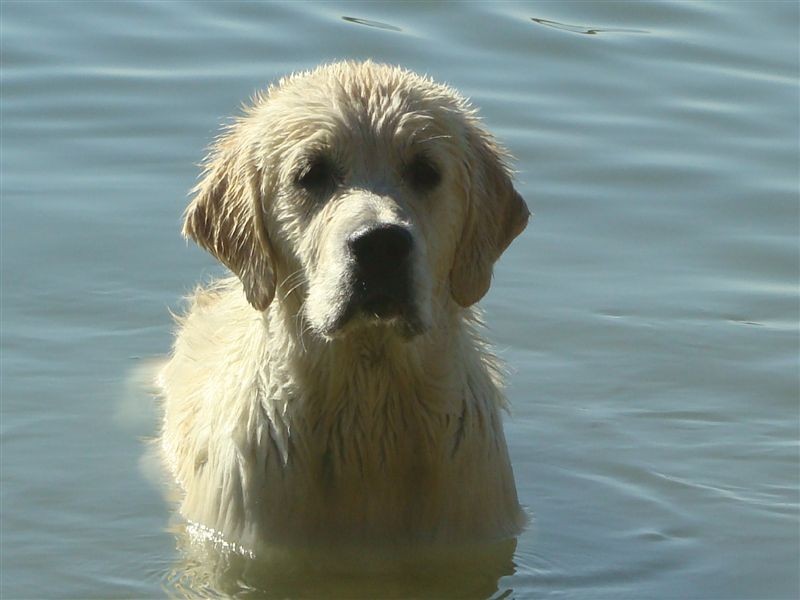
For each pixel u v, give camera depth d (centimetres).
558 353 1502
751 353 1500
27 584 1131
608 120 1877
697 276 1620
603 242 1677
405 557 1175
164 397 1418
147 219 1681
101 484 1278
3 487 1270
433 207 1127
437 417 1162
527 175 1767
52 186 1730
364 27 2072
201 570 1155
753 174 1780
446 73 1950
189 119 1842
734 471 1323
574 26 2105
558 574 1165
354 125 1116
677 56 2027
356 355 1134
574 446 1362
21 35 2038
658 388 1452
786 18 2136
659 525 1238
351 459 1164
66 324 1527
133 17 2103
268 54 1986
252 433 1178
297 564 1166
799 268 1633
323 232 1104
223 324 1326
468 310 1222
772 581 1158
